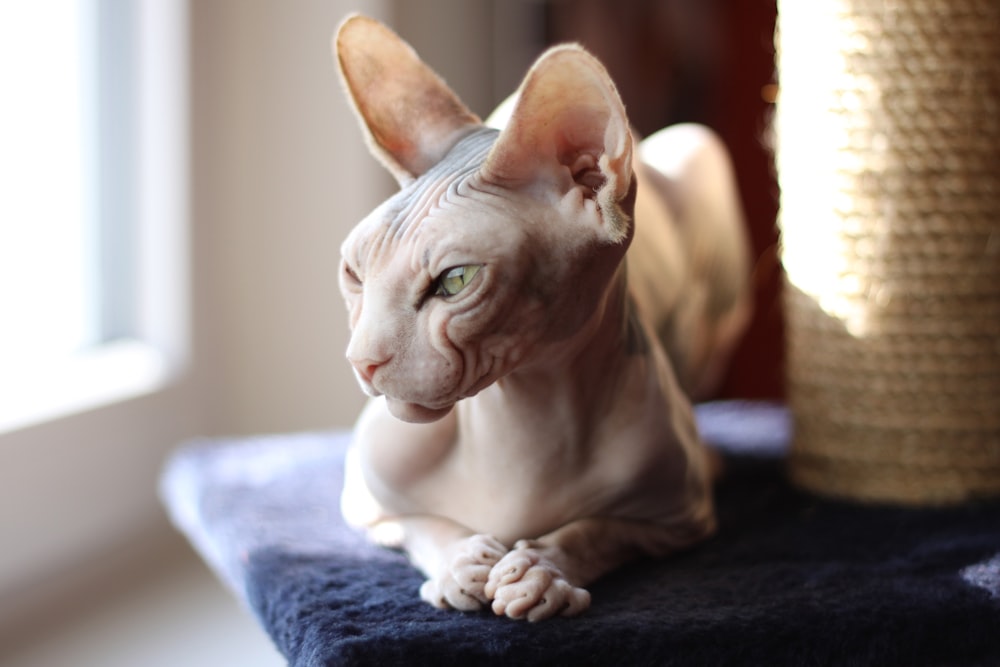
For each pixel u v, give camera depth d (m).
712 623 0.77
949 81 0.95
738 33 1.44
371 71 0.81
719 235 1.09
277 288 1.29
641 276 0.96
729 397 1.53
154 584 1.11
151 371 1.16
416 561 0.85
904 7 0.95
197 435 1.21
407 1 1.31
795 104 1.00
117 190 1.16
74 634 1.02
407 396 0.74
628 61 1.45
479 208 0.73
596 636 0.75
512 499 0.82
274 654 1.00
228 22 1.23
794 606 0.79
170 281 1.17
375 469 0.84
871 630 0.78
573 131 0.74
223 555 0.91
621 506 0.84
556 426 0.81
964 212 0.96
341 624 0.77
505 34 1.50
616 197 0.73
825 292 0.99
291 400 1.30
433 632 0.75
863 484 1.00
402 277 0.73
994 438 0.98
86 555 1.08
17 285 1.08
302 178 1.27
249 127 1.26
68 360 1.11
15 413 1.02
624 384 0.82
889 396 0.98
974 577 0.83
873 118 0.96
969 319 0.97
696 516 0.88
